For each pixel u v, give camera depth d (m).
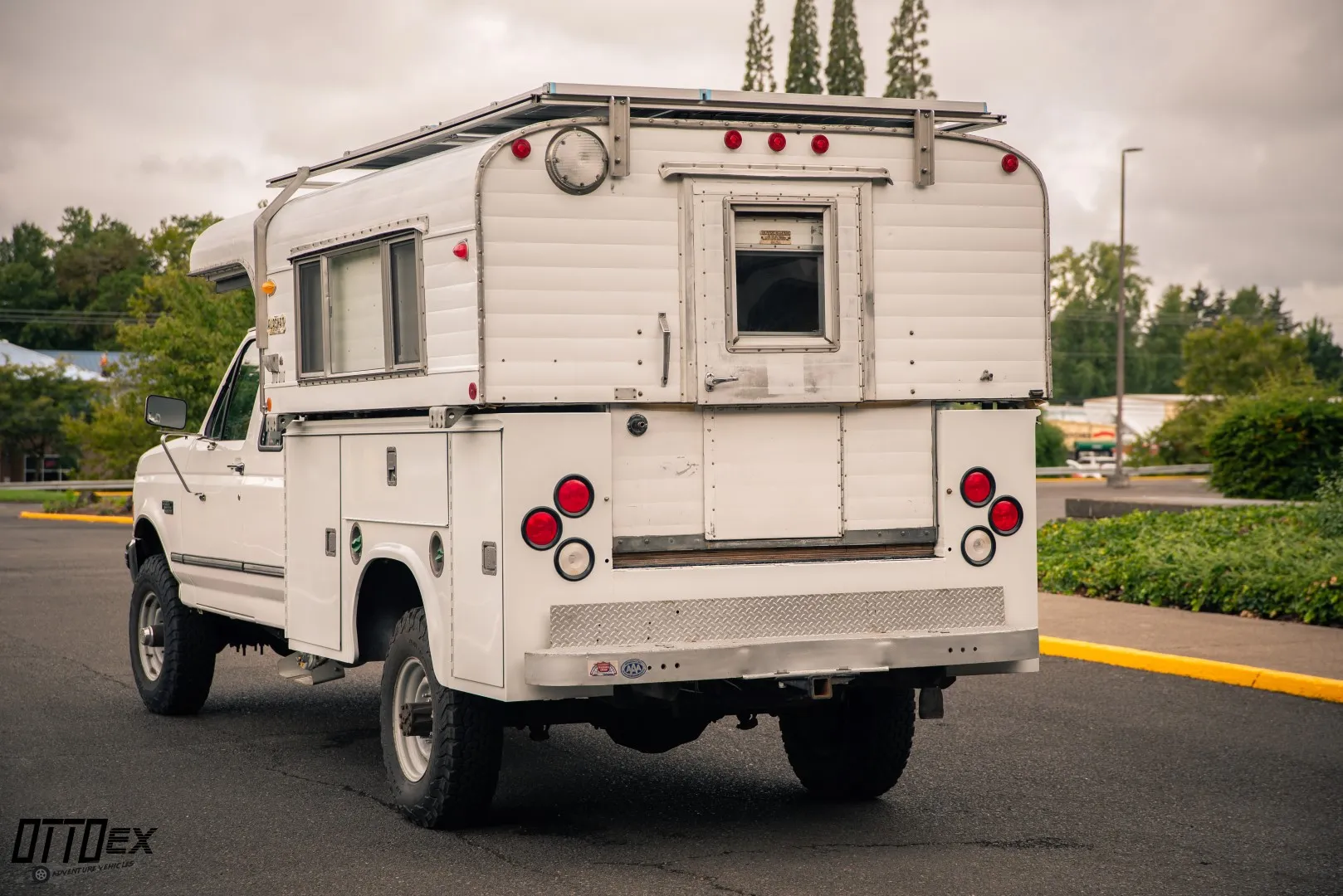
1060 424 75.44
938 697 6.43
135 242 109.62
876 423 6.30
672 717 6.26
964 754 8.09
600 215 5.90
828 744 7.03
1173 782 7.43
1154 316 121.56
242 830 6.50
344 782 7.46
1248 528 16.89
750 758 8.04
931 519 6.38
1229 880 5.70
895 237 6.32
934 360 6.37
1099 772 7.65
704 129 6.05
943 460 6.34
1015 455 6.44
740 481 6.09
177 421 8.34
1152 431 62.75
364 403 6.70
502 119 6.39
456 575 6.03
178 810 6.89
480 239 5.75
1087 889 5.59
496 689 5.77
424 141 6.93
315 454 7.27
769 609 6.02
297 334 7.35
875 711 6.81
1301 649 10.97
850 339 6.22
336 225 6.93
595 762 7.97
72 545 24.22
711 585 5.94
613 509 5.90
